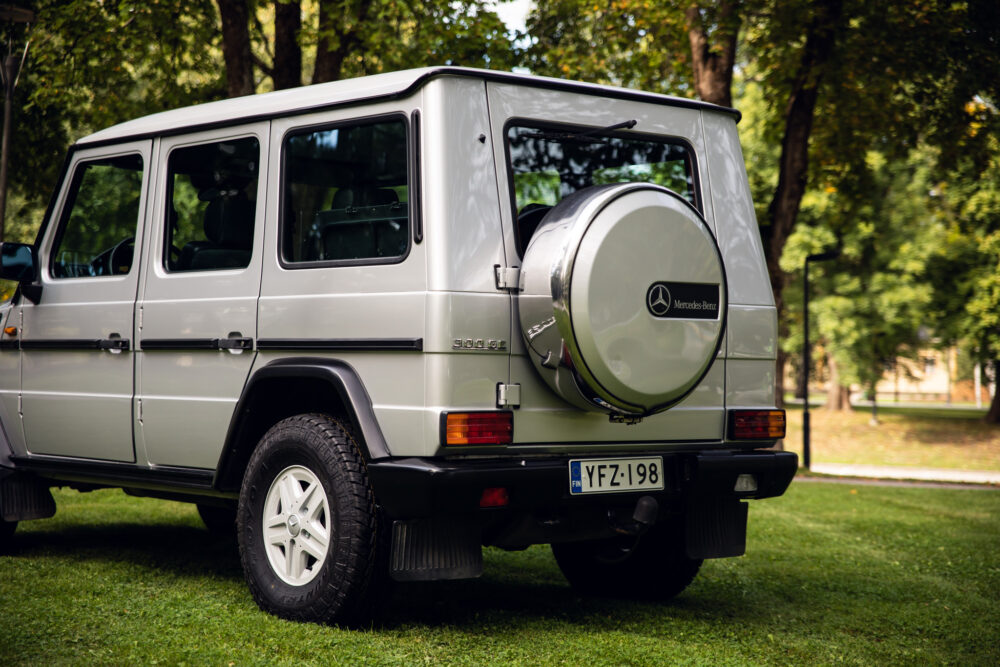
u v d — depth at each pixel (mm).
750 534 8031
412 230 4121
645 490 4465
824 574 6367
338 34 11438
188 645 3855
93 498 8703
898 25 13703
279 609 4344
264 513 4500
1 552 5863
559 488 4188
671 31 13453
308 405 4801
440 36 11688
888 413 43375
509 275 4180
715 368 4801
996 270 25453
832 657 4250
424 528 4078
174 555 6078
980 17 14078
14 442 5828
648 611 5043
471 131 4223
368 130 4375
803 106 14430
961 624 5027
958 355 34250
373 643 4008
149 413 5086
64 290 5539
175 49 12695
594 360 4023
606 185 4242
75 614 4281
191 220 5012
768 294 5051
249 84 11125
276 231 4621
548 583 5746
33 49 12258
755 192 18531
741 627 4762
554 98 4516
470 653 3979
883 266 26922
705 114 5039
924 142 16312
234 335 4707
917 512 10633
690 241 4273
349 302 4285
